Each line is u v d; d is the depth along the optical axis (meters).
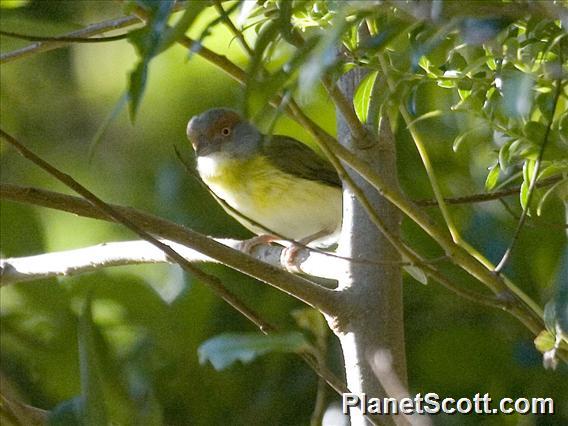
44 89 15.23
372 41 5.57
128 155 14.38
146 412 8.09
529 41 6.03
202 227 12.66
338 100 6.97
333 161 6.57
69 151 14.77
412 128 7.69
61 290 11.75
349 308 7.85
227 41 11.74
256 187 11.93
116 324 11.55
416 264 6.76
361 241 8.04
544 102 6.48
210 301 11.53
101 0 13.23
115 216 6.85
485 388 11.01
